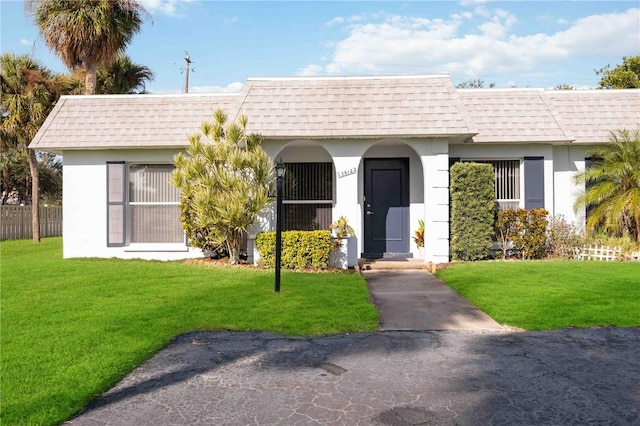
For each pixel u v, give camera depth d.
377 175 14.31
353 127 12.32
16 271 10.99
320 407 4.32
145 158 13.67
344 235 12.09
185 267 11.76
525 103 13.82
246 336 6.55
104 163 13.74
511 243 13.08
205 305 7.89
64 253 13.85
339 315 7.45
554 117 13.50
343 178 12.65
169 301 8.15
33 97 19.33
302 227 14.23
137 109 13.98
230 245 12.33
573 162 13.90
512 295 8.52
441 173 12.53
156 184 13.89
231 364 5.48
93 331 6.41
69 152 13.77
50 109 19.94
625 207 12.50
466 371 5.25
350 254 12.33
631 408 4.30
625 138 12.77
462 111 12.56
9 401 4.29
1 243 20.11
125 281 9.80
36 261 12.96
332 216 14.17
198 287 9.24
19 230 22.88
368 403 4.41
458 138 12.62
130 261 12.97
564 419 4.09
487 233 12.49
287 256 11.74
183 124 13.57
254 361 5.58
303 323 7.05
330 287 9.34
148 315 7.28
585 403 4.41
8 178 35.06
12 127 19.38
